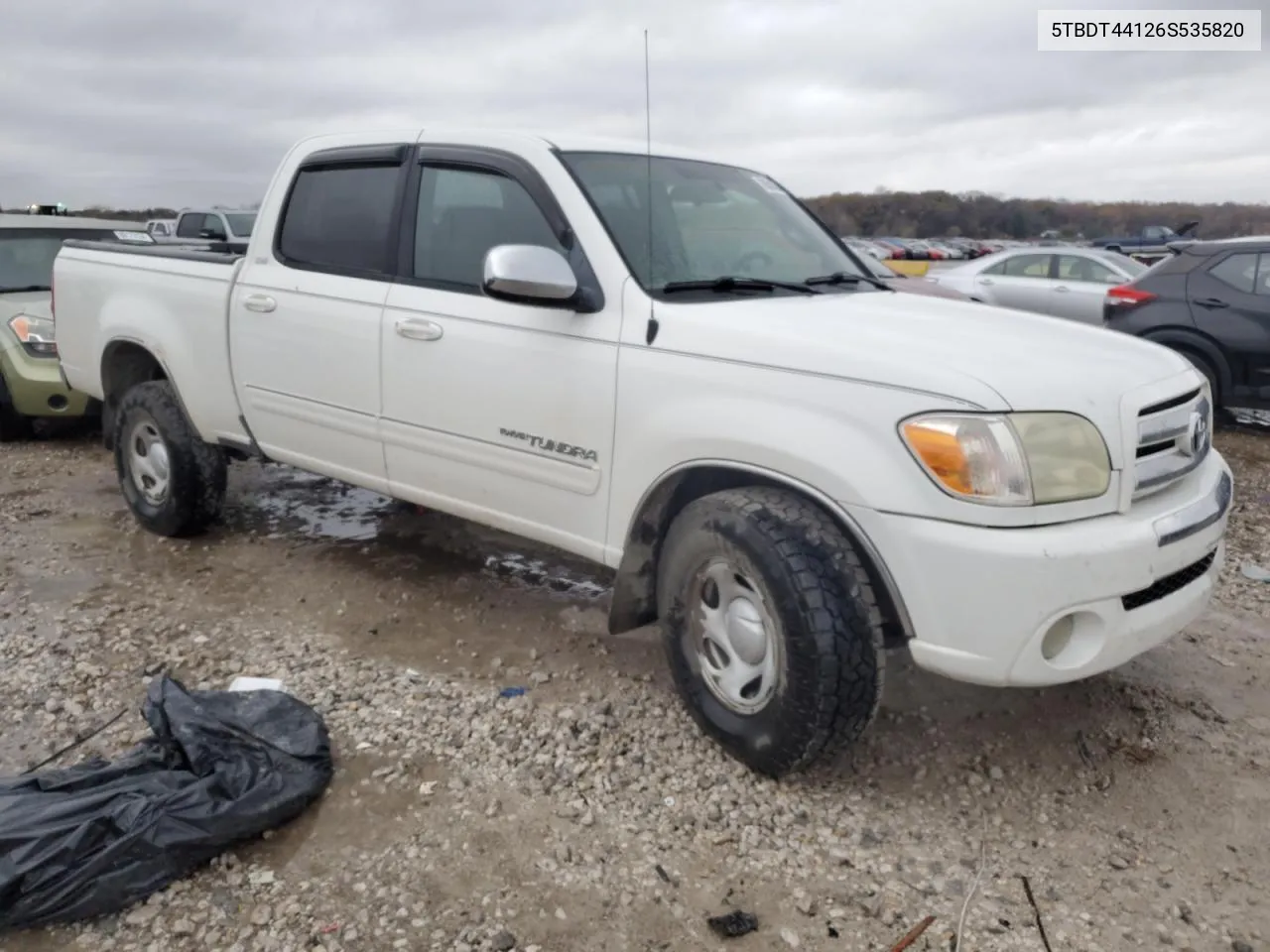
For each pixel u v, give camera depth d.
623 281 3.40
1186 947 2.49
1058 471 2.72
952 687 3.77
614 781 3.11
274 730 3.10
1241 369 8.36
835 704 2.87
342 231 4.34
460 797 3.02
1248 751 3.38
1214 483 3.22
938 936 2.51
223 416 4.85
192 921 2.50
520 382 3.61
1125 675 3.89
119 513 5.88
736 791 3.07
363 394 4.18
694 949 2.46
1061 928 2.55
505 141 3.83
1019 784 3.17
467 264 3.88
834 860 2.79
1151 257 22.52
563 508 3.62
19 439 7.78
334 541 5.37
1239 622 4.46
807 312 3.28
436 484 4.05
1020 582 2.65
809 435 2.89
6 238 8.27
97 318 5.41
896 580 2.79
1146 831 2.96
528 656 4.00
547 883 2.67
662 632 3.35
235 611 4.42
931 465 2.71
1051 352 3.04
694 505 3.13
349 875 2.68
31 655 3.93
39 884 2.45
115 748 3.26
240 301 4.63
